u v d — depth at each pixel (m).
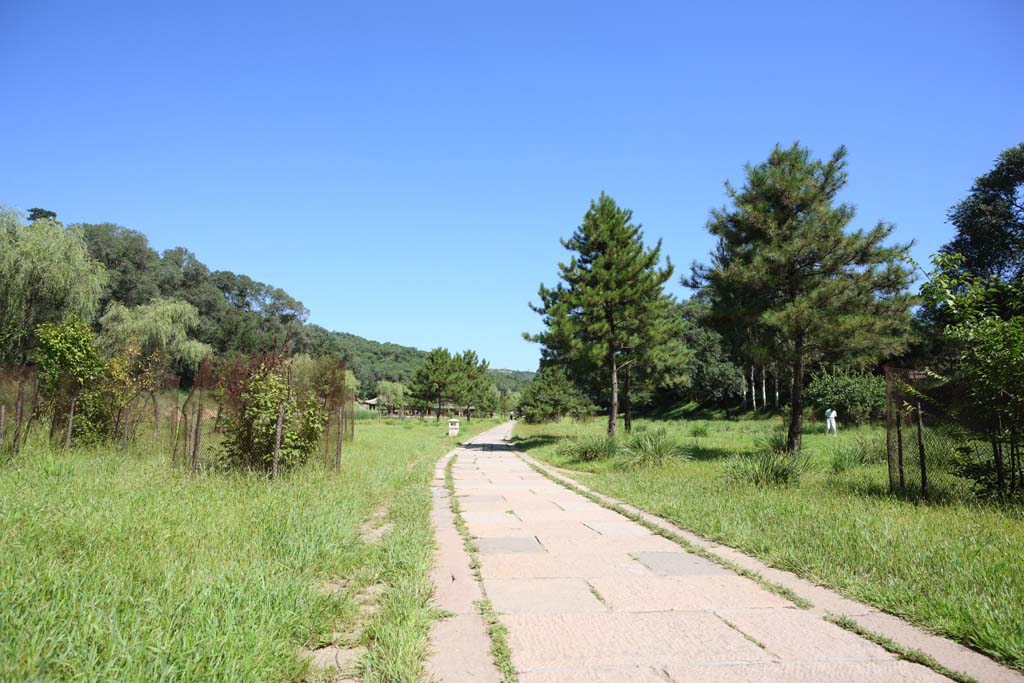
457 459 19.27
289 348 10.92
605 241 24.86
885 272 15.49
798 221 16.88
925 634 3.64
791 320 15.57
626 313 24.03
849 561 5.16
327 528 5.67
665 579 4.94
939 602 3.95
